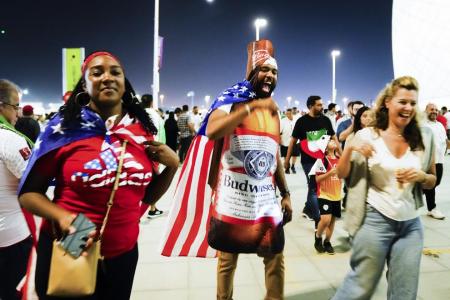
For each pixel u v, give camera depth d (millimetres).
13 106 2508
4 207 2408
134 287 3518
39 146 1621
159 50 13750
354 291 2395
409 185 2348
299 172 11156
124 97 1903
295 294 3355
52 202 1628
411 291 2303
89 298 1667
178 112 14008
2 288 2498
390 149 2410
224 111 2293
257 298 3268
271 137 2422
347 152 2439
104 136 1704
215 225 2404
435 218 5781
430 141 2471
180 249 2832
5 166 2377
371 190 2414
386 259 2463
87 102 1841
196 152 2775
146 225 5602
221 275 2721
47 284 1645
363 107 4012
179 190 2828
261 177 2398
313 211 4590
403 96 2344
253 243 2385
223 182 2395
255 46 2436
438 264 3963
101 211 1676
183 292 3412
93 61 1755
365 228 2393
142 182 1797
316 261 4113
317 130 5102
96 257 1537
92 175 1625
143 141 1841
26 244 2553
